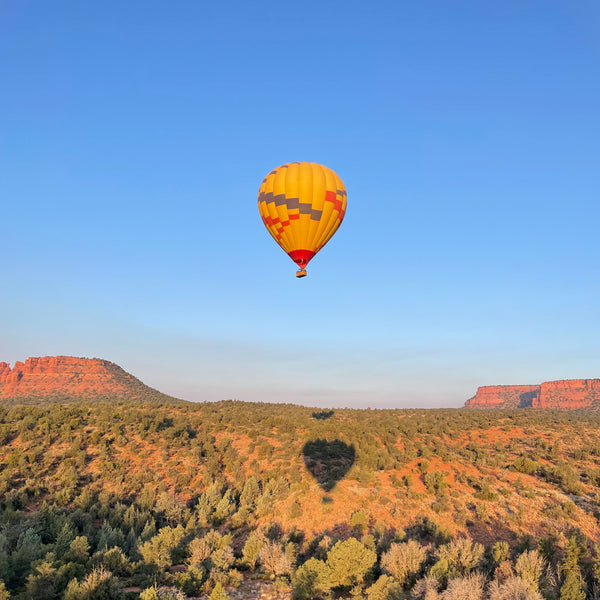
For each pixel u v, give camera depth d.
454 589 24.23
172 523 42.38
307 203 33.25
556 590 24.98
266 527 40.72
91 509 42.25
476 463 50.91
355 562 30.14
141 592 27.38
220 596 24.61
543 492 43.03
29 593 25.36
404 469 50.31
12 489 44.12
